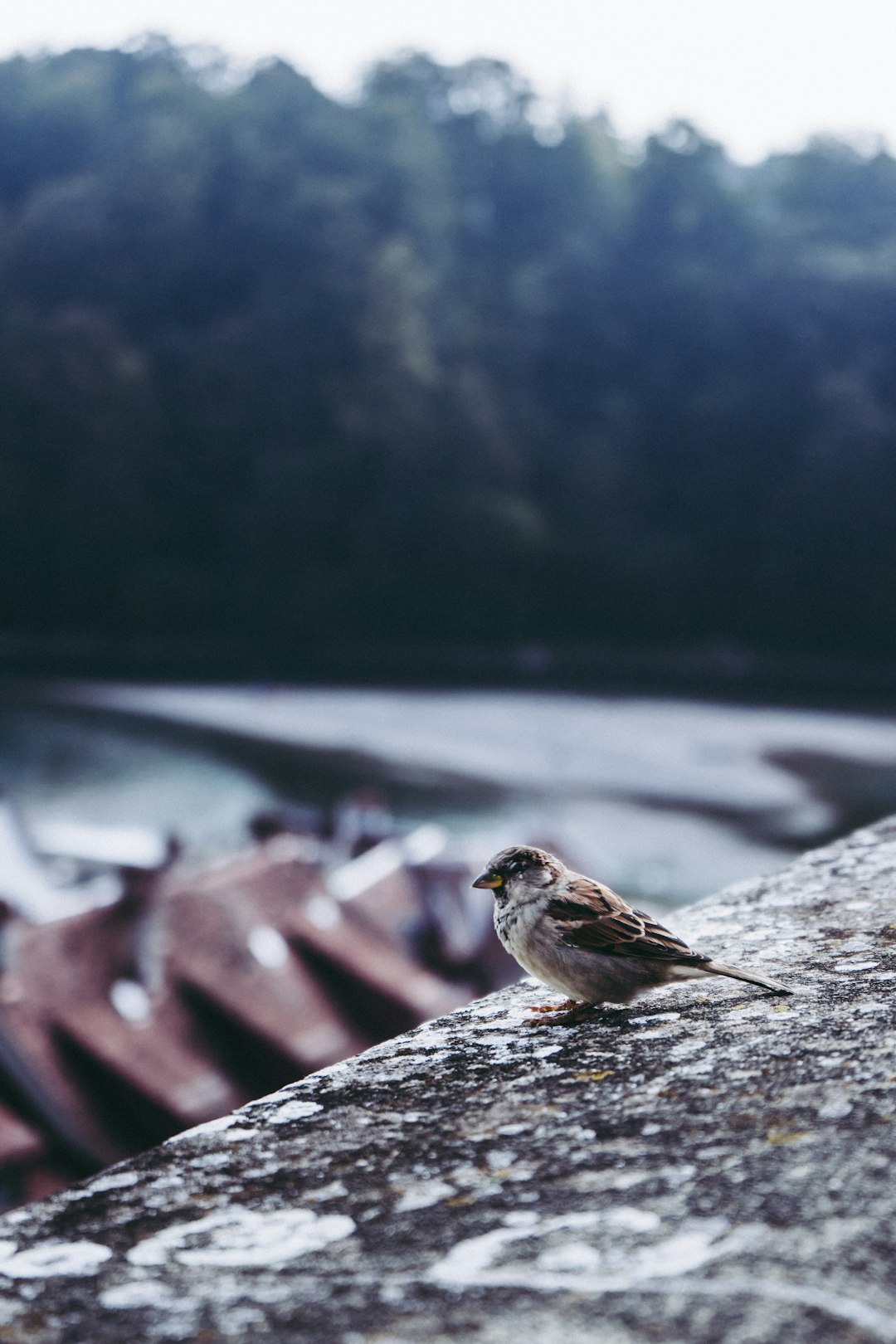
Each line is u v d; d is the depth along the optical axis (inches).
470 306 5191.9
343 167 5334.6
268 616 4394.7
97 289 5098.4
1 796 1161.4
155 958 899.4
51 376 4562.0
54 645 4399.6
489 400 4783.5
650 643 4473.4
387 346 4697.3
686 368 4968.0
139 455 4591.5
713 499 4658.0
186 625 4431.6
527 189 5625.0
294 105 5516.7
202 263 5093.5
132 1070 817.5
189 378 4783.5
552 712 3368.6
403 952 1056.2
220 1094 844.0
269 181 5167.3
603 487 4685.0
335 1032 942.4
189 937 930.7
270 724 3181.6
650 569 4490.7
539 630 4490.7
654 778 2596.0
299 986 957.2
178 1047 858.1
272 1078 893.8
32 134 5728.3
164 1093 816.3
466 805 2405.3
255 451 4729.3
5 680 3809.1
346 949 999.0
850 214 5551.2
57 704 3462.1
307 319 4825.3
